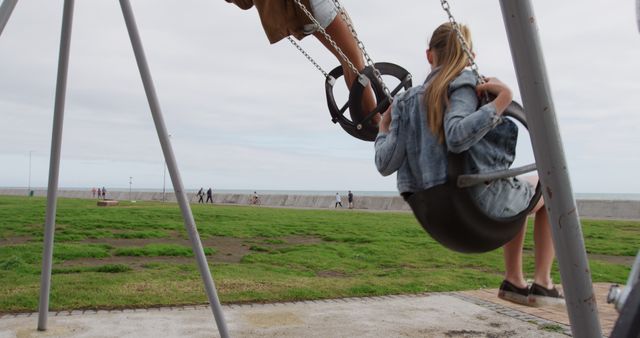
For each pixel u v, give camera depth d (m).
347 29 3.15
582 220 21.70
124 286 6.21
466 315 5.17
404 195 2.25
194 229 3.64
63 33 3.88
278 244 12.13
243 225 17.11
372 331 4.55
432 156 2.05
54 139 4.04
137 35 3.49
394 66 2.96
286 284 6.57
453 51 2.16
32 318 4.75
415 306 5.55
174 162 3.56
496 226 2.10
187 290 6.07
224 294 5.91
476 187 2.09
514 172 1.96
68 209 23.41
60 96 3.97
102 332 4.36
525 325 4.79
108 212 22.03
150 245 10.72
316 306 5.51
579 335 1.53
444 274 7.93
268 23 3.30
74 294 5.68
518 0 1.41
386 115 2.40
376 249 11.10
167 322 4.73
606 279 7.52
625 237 14.24
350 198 37.03
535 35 1.42
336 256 9.95
